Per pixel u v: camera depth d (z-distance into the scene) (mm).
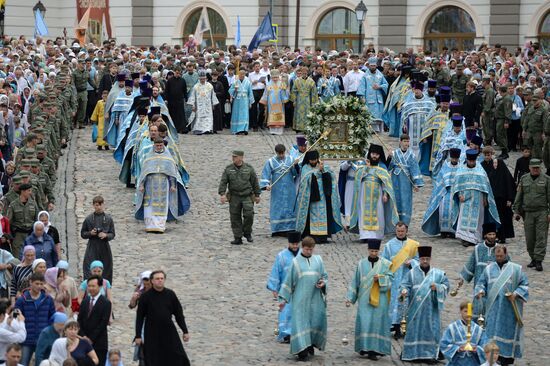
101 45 61625
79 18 62750
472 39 67688
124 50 54531
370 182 32906
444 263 30922
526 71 52844
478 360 22016
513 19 66312
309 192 32875
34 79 46750
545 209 30484
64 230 32812
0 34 73500
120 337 24766
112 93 44344
